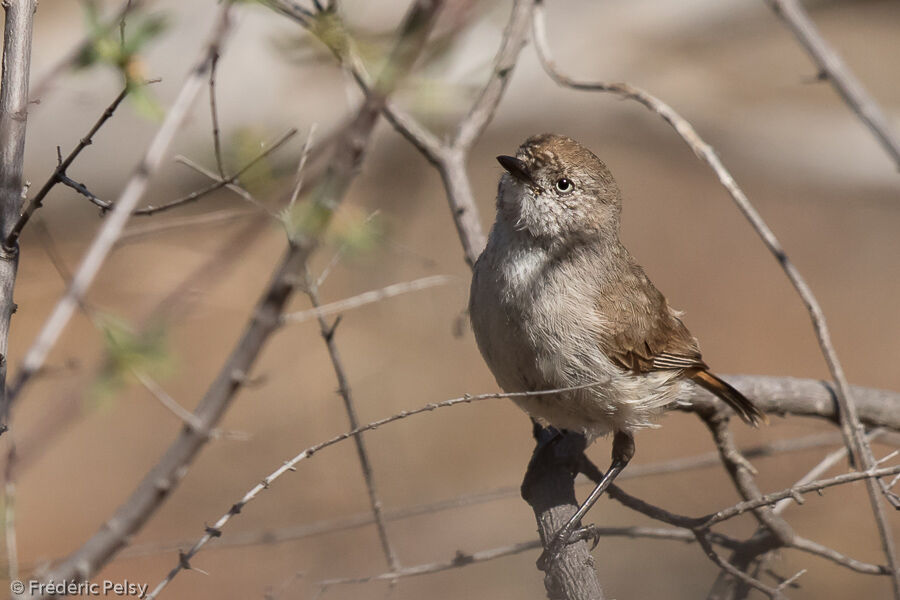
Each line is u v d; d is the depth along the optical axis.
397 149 15.55
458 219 7.82
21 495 13.91
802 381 8.22
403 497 13.90
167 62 13.47
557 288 6.89
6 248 4.62
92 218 15.15
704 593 11.89
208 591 11.99
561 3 17.52
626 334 7.07
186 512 13.40
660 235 21.48
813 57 5.82
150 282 9.45
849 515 13.22
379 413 15.26
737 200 6.75
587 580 6.35
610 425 7.27
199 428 3.49
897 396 8.31
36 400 9.34
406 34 3.21
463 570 12.54
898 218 21.36
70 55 4.48
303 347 16.14
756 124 17.84
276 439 14.54
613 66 17.47
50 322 3.50
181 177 14.38
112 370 3.85
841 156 18.02
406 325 16.11
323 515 13.40
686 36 17.75
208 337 16.58
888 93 18.97
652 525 13.22
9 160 4.69
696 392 7.86
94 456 14.73
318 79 13.34
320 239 3.46
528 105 17.44
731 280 20.41
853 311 19.52
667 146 18.20
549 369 6.93
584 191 6.98
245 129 4.64
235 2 3.74
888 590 12.35
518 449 15.12
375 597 11.98
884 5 20.69
